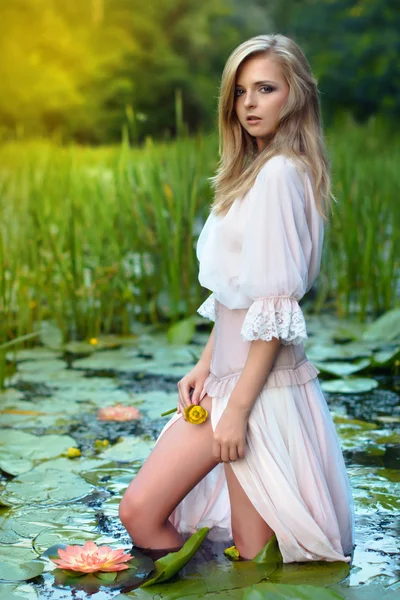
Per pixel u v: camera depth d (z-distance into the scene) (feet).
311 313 16.08
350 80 58.95
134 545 6.69
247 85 6.59
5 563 6.31
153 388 11.31
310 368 6.66
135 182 15.48
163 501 6.55
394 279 15.97
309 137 6.58
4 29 55.93
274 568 6.29
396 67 58.54
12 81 54.65
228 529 7.14
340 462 6.66
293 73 6.52
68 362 12.76
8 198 17.67
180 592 5.89
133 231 15.26
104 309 15.03
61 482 7.96
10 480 8.06
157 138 58.75
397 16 60.64
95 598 5.85
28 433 9.36
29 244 14.39
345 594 5.87
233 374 6.54
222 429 6.26
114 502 7.56
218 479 7.25
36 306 14.89
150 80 59.00
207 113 60.18
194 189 15.17
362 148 35.55
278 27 70.03
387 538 6.82
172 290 14.89
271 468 6.23
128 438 9.27
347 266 15.51
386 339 13.50
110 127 56.95
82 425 9.75
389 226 19.51
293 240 6.24
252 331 6.16
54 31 57.31
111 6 60.18
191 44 64.18
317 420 6.55
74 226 14.71
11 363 12.65
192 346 13.66
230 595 5.84
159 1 62.75
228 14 66.39
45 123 55.57
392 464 8.43
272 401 6.36
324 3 62.49
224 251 6.50
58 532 6.91
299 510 6.19
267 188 6.27
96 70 57.77
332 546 6.34
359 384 11.12
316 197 6.48
